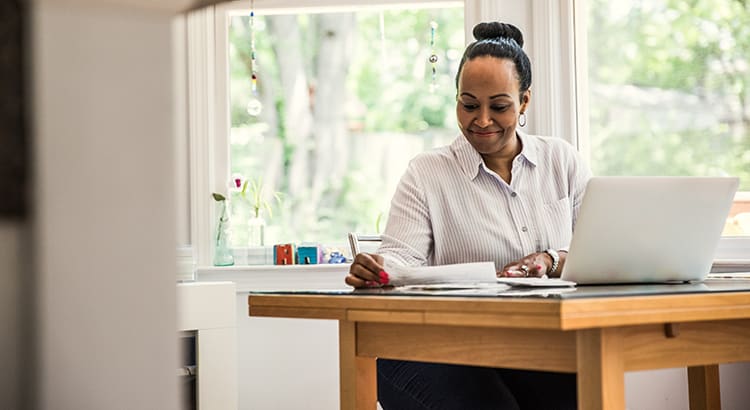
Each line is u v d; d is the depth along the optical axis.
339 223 5.38
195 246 3.44
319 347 3.38
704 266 1.91
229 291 2.99
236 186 3.52
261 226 3.62
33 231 0.36
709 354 1.53
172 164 0.41
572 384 2.19
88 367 0.38
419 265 2.43
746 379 3.21
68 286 0.38
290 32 5.70
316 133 5.61
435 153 2.58
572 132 3.37
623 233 1.79
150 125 0.40
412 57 5.22
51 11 0.37
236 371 3.01
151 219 0.40
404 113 5.27
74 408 0.38
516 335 1.41
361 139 5.53
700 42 3.46
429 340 1.54
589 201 1.74
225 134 3.51
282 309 1.69
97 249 0.38
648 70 3.48
